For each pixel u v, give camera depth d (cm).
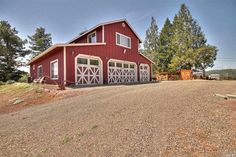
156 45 4456
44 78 1670
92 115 547
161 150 311
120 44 1889
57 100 921
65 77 1366
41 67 1961
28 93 1188
